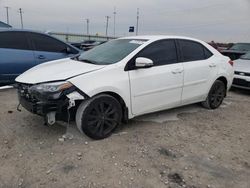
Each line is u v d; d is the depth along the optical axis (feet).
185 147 13.37
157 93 15.42
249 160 12.54
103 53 15.80
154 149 12.92
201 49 18.34
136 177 10.64
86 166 11.18
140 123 16.01
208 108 19.54
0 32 21.44
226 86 20.12
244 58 30.63
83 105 12.91
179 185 10.30
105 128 13.78
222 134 15.29
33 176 10.41
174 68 16.07
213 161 12.22
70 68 13.88
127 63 14.23
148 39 15.90
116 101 13.78
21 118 15.83
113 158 11.88
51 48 23.85
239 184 10.61
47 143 12.89
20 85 13.70
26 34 22.63
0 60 21.07
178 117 17.49
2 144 12.66
